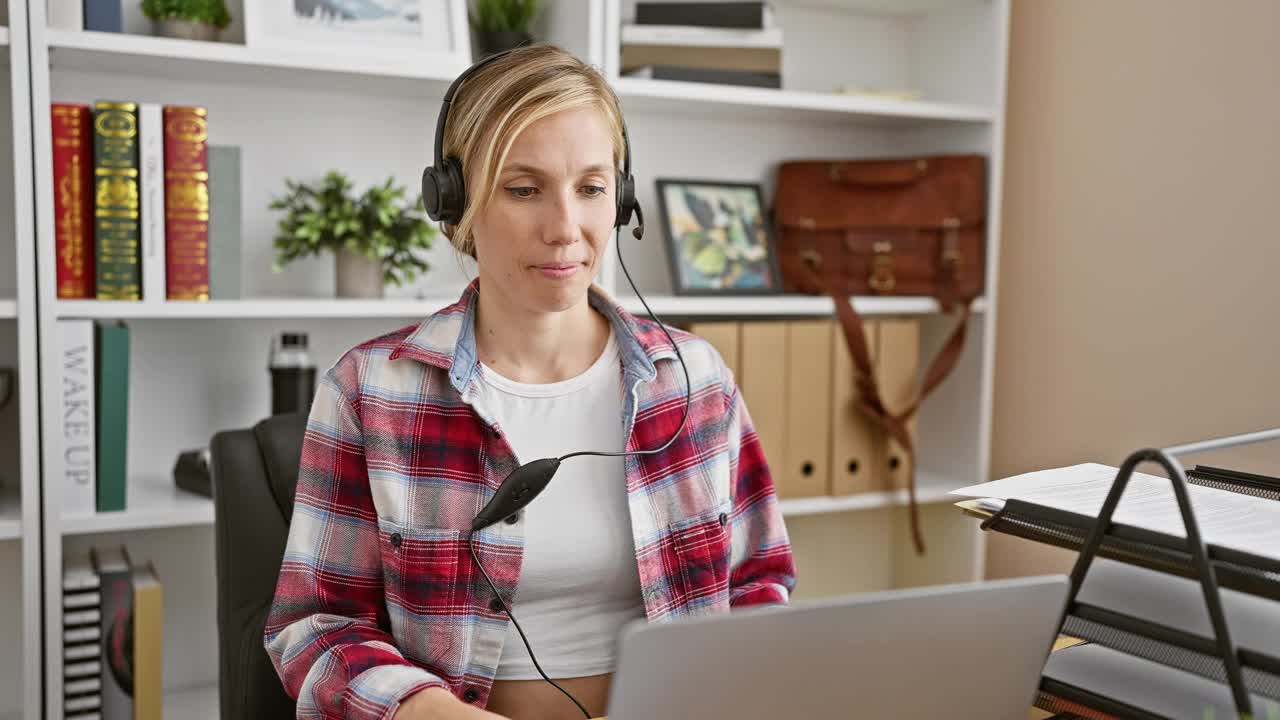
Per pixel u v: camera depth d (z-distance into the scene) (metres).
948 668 0.67
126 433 1.70
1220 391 1.90
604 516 1.13
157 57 1.69
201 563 2.07
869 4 2.36
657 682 0.60
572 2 1.97
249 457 1.29
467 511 1.10
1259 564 0.69
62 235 1.64
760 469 1.26
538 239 1.05
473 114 1.06
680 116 2.31
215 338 2.02
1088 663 0.82
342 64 1.76
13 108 1.58
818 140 2.46
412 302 1.86
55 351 1.63
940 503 2.42
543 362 1.16
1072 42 2.18
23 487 1.63
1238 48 1.86
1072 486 0.91
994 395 2.39
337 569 1.10
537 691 1.11
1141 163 2.04
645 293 2.31
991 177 2.27
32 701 1.65
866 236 2.28
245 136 1.99
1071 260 2.19
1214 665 0.71
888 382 2.22
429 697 0.90
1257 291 1.83
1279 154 1.80
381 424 1.11
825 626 0.63
